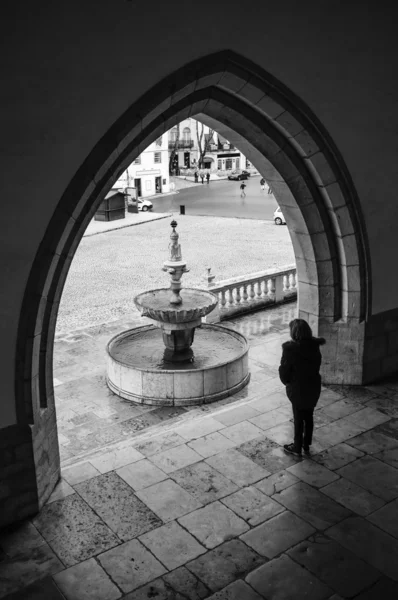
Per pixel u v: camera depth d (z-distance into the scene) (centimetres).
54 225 548
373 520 561
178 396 929
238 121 733
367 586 478
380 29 745
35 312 548
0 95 488
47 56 506
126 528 556
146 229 3055
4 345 539
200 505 589
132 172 4628
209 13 597
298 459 669
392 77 778
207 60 611
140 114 580
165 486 622
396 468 649
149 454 685
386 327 866
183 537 541
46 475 600
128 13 544
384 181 809
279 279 1459
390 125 794
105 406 935
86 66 532
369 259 813
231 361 948
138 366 987
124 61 554
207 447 699
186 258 2236
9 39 482
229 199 4362
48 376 607
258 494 605
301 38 677
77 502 598
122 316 1476
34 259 543
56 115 525
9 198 515
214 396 941
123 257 2311
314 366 645
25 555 523
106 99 554
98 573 499
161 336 1127
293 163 755
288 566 501
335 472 642
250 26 632
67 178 548
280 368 651
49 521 570
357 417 766
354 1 708
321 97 716
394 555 513
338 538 536
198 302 1007
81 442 820
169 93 595
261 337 1232
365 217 799
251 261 2166
